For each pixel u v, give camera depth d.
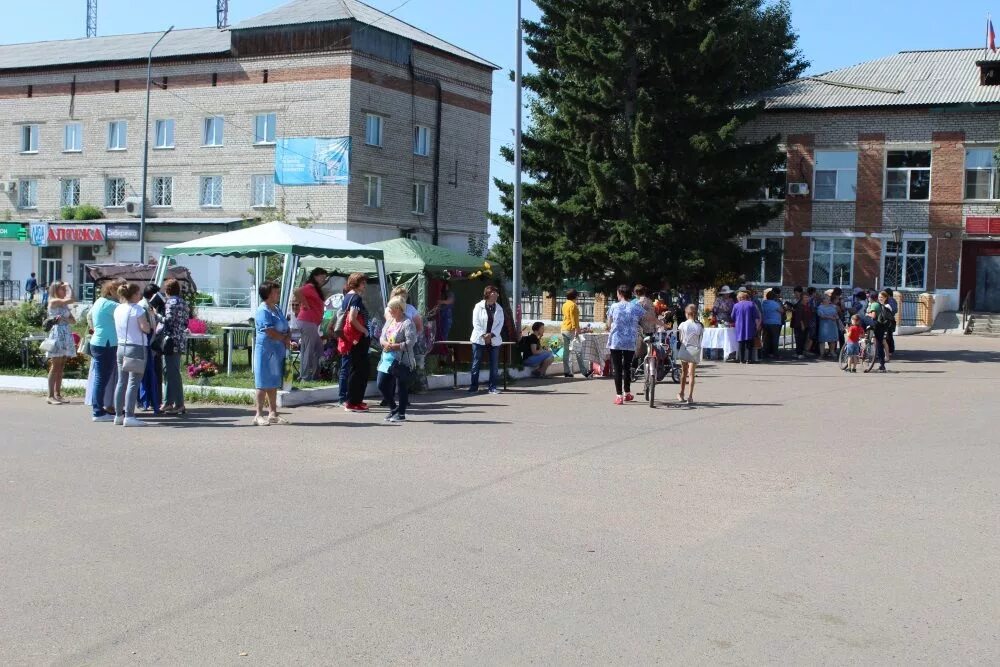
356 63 45.09
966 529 8.09
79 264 53.03
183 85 48.91
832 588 6.52
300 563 6.91
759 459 11.13
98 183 51.53
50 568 6.77
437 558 7.07
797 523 8.20
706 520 8.27
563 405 16.33
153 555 7.08
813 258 40.00
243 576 6.62
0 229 53.34
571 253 29.88
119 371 13.41
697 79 29.83
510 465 10.59
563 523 8.10
